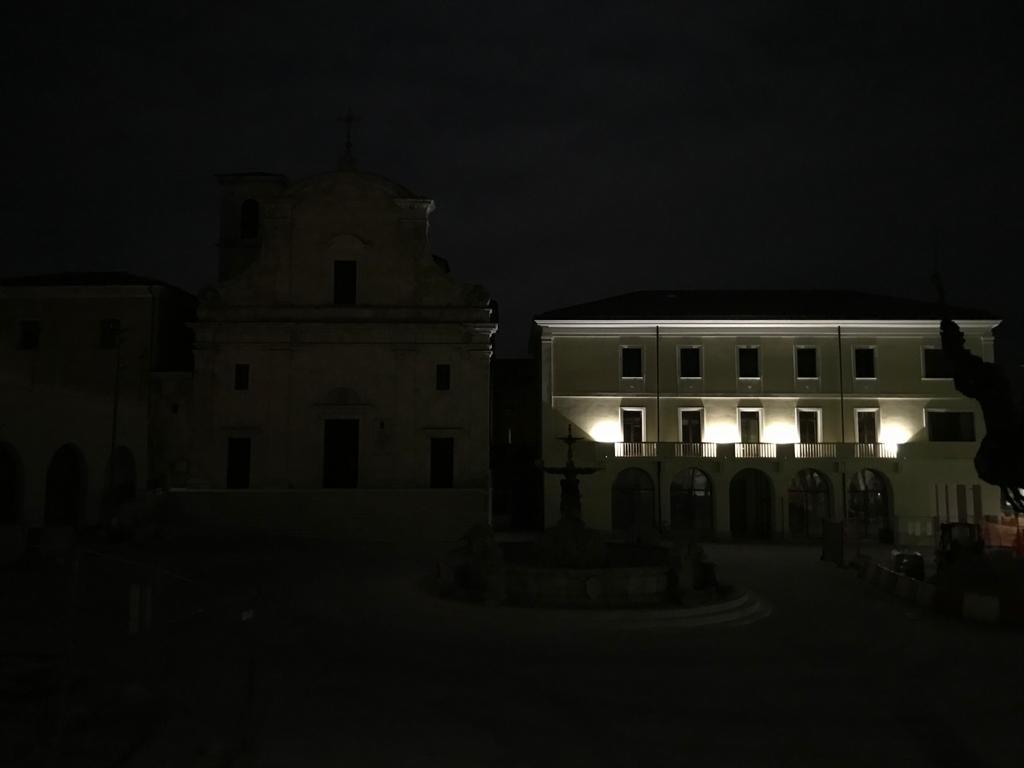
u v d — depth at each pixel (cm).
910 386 5025
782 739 1114
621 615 1961
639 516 4872
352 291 4628
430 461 4531
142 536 3562
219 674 1370
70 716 1073
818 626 2045
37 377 4594
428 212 4700
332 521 4088
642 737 1106
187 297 5109
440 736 1089
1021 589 2200
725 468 4847
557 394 4981
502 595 2138
